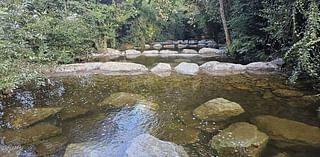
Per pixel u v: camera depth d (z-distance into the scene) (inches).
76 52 322.0
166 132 136.3
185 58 332.8
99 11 373.7
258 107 162.7
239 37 294.2
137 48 421.7
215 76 240.5
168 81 229.1
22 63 185.8
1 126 144.4
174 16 474.9
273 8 220.8
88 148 120.3
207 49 365.4
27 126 144.2
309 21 167.0
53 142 127.7
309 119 144.6
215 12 362.0
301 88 194.4
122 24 424.2
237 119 147.6
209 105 162.4
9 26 196.7
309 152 114.3
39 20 277.3
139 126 143.9
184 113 158.9
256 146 118.4
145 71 266.7
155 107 168.9
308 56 165.5
